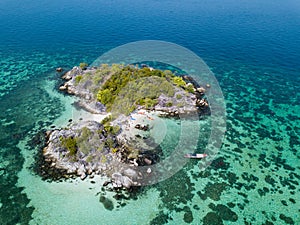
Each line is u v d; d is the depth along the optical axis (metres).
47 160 42.72
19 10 141.38
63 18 129.00
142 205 36.47
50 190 37.88
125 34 108.94
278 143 50.38
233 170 43.31
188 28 117.81
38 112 56.22
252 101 65.44
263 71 82.31
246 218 35.59
